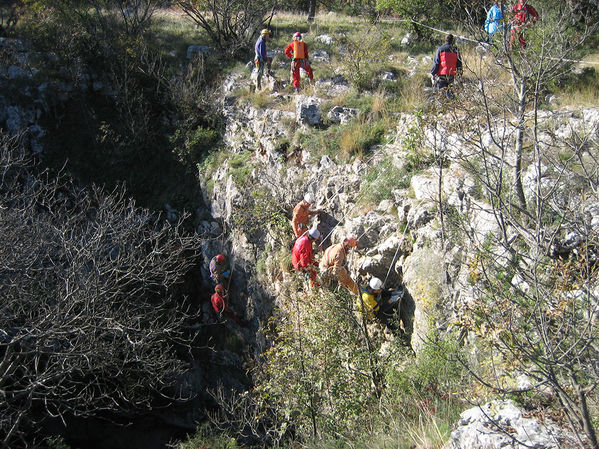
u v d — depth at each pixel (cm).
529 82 728
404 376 673
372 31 1598
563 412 386
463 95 767
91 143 1611
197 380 1320
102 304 984
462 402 540
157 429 1312
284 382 773
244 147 1398
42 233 941
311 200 1068
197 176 1477
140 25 1767
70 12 1705
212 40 1780
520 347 378
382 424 634
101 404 1260
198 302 1369
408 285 810
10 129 1598
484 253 525
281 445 899
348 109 1241
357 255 941
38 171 1556
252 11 1711
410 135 966
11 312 945
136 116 1580
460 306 584
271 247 1159
